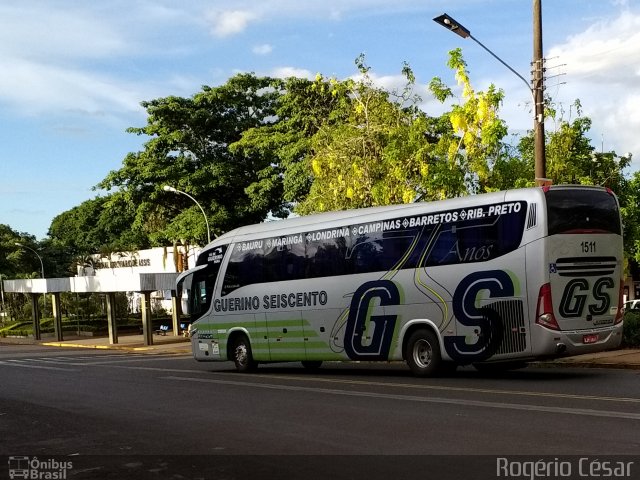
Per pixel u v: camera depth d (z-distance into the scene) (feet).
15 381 62.08
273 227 62.90
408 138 79.15
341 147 84.64
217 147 176.24
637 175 97.04
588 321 45.75
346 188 83.66
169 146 169.37
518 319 45.27
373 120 84.43
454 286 48.60
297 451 26.86
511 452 24.76
